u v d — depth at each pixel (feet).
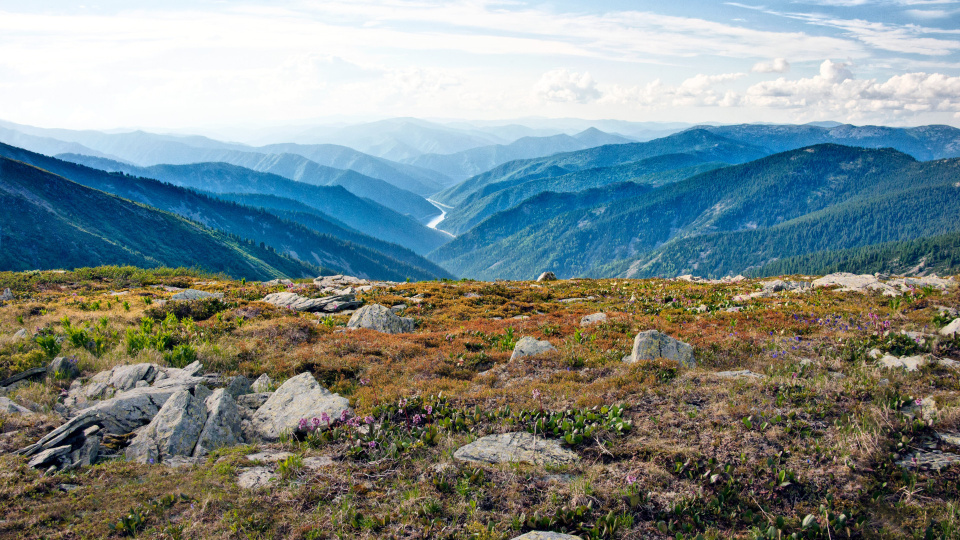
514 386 44.09
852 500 24.77
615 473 27.55
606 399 37.37
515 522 24.02
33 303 79.71
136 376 43.96
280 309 82.89
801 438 29.86
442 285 127.24
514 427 34.01
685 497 25.43
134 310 76.59
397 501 26.37
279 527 24.03
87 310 76.64
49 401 40.09
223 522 24.06
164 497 25.82
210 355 54.08
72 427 32.30
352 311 90.84
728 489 25.79
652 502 25.30
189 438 32.83
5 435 31.68
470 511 25.07
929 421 29.43
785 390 35.81
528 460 29.55
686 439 30.30
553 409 36.19
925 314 54.85
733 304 84.23
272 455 32.01
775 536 22.66
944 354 41.96
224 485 27.50
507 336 65.36
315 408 37.40
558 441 31.83
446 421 35.40
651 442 30.14
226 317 73.36
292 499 26.30
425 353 59.11
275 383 47.83
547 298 111.96
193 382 42.04
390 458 30.89
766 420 31.76
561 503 25.39
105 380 44.29
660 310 84.64
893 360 41.27
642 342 48.34
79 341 54.13
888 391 34.19
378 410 38.06
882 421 30.12
